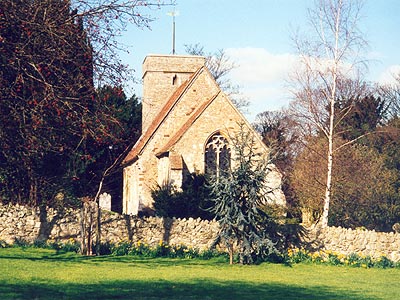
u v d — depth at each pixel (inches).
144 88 2262.6
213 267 994.1
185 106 1898.4
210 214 1422.2
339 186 1792.6
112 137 932.0
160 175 1835.6
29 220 1112.2
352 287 827.4
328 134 1609.3
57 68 878.4
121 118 1907.0
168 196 1465.3
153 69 2181.3
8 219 1107.3
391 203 1899.6
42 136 951.0
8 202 1272.1
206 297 681.0
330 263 1141.7
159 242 1128.8
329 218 1742.1
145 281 782.5
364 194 1829.5
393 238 1229.7
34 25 852.6
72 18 897.5
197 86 1907.0
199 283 790.5
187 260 1069.8
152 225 1157.7
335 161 1854.1
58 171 1357.0
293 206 1813.5
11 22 837.2
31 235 1110.4
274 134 2445.9
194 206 1419.8
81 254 1045.2
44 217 1117.7
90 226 1060.5
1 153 1141.1
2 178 1245.1
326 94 1472.7
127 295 671.8
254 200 1053.2
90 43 904.3
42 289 685.9
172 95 2159.2
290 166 2139.5
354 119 2373.3
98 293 676.7
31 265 875.4
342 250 1206.9
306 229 1194.6
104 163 1665.8
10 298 619.8
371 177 1879.9
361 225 1820.9
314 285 828.0
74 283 740.0
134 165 1969.7
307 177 1818.4
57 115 885.2
